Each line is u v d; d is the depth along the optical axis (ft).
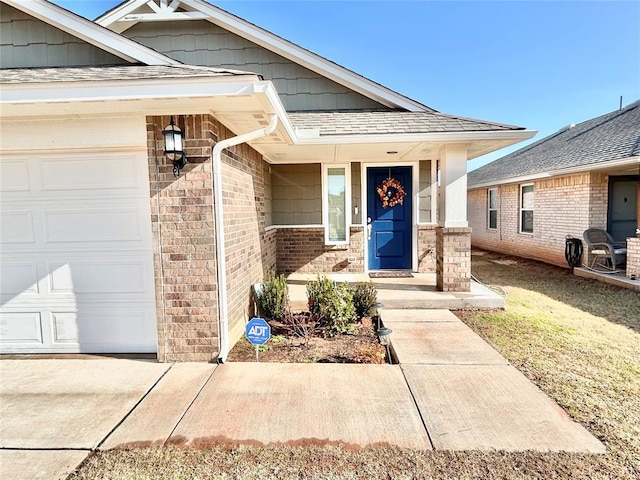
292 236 26.20
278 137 15.67
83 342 13.30
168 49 21.66
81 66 12.89
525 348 13.41
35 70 12.08
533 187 36.40
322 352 13.35
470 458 7.49
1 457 7.74
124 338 13.23
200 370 11.78
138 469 7.34
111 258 13.01
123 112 11.55
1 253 13.14
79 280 13.14
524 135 16.47
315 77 21.90
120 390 10.52
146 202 12.75
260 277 19.86
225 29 21.62
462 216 19.10
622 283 23.73
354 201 25.85
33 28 13.07
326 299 15.46
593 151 28.94
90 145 12.25
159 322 12.37
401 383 10.71
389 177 25.90
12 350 13.38
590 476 6.93
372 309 16.85
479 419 8.83
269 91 10.16
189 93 10.00
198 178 11.93
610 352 13.00
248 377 11.25
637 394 10.00
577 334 14.92
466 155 18.51
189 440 8.21
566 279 26.78
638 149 23.09
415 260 25.64
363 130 17.25
